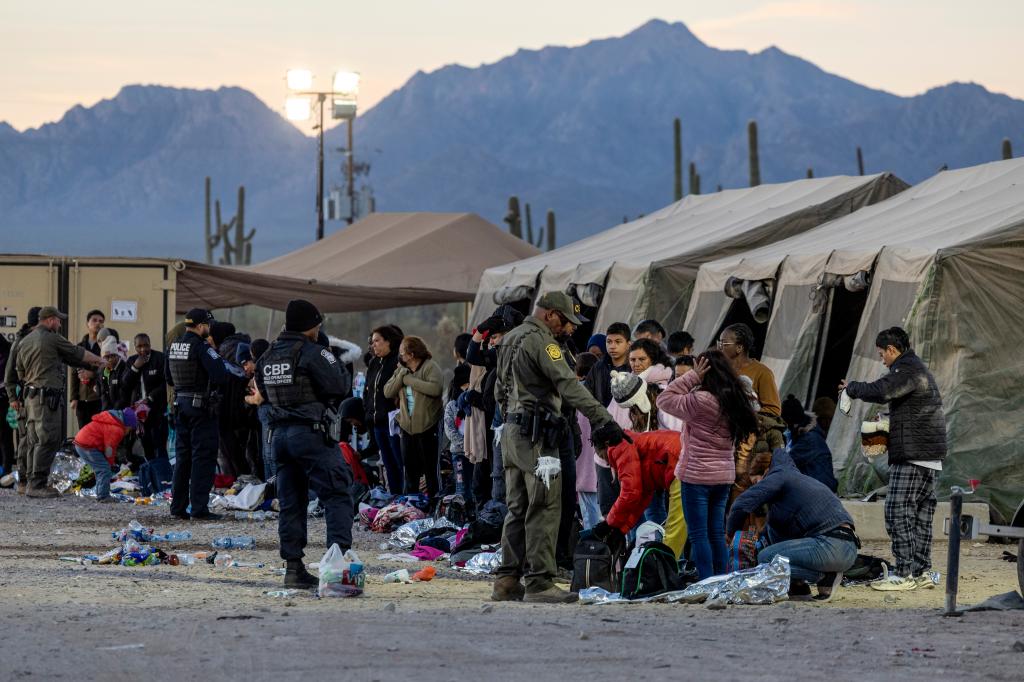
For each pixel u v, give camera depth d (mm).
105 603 20984
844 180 54156
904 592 24141
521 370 22109
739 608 21438
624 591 22594
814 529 22844
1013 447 33125
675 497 24000
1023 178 41812
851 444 34531
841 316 47188
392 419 37375
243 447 41969
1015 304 34031
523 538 22766
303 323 23469
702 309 46750
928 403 24750
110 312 50312
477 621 19469
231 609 20578
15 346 41844
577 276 54594
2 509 37875
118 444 42000
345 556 23250
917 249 35125
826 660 16703
